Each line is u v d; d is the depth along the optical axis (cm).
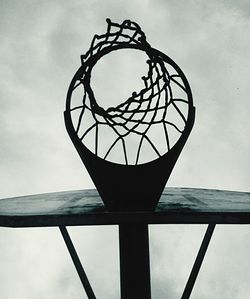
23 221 128
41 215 129
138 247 149
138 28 148
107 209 137
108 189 137
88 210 139
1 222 130
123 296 149
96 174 138
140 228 150
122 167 139
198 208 140
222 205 149
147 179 138
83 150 140
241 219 129
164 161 139
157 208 142
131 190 137
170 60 149
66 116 143
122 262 150
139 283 148
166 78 148
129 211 135
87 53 148
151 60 150
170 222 129
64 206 154
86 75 146
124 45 147
